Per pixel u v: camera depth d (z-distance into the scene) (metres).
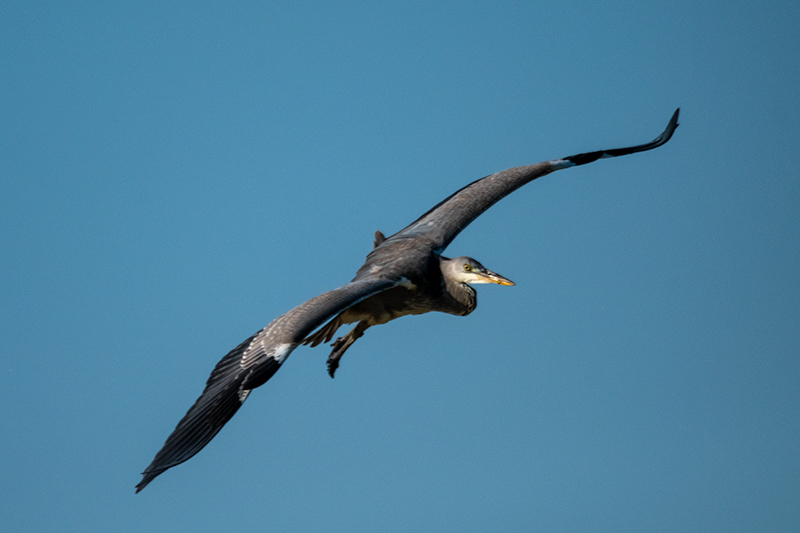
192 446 12.30
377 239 17.81
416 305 16.45
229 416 12.55
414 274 15.97
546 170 19.19
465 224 17.67
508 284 16.83
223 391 12.88
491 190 18.58
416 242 16.86
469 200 18.30
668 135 19.98
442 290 16.70
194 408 12.78
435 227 17.50
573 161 19.47
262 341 13.27
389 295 16.09
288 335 13.13
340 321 16.42
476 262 17.12
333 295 14.10
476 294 17.66
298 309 13.69
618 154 19.64
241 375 12.94
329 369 16.52
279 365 12.81
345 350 16.61
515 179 18.88
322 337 16.47
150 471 11.87
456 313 17.38
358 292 14.39
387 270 15.83
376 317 16.41
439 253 16.91
